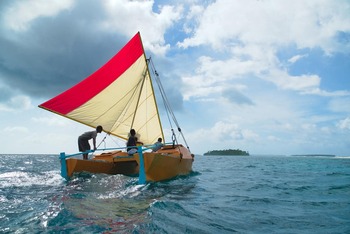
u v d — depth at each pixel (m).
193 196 7.81
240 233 4.56
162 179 9.90
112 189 8.18
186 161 12.18
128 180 9.80
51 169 18.22
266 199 7.68
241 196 8.16
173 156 10.49
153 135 14.44
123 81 13.46
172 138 12.31
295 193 8.84
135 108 13.98
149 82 14.41
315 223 5.24
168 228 4.54
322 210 6.33
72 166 9.73
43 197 6.88
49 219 4.80
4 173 13.70
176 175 11.32
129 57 13.58
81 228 4.35
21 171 15.66
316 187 10.30
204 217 5.48
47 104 11.58
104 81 12.83
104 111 13.11
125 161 11.27
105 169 10.94
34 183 9.41
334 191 9.29
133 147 10.85
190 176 13.38
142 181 8.91
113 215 5.18
